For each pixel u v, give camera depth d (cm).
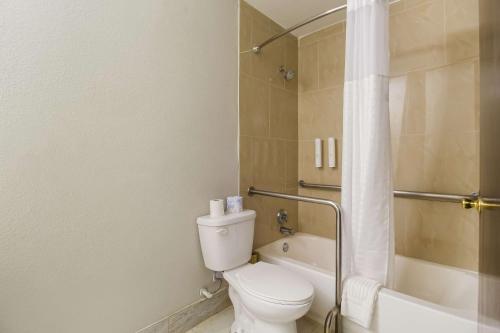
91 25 105
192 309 144
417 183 164
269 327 120
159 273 130
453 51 150
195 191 146
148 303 126
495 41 51
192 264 145
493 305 53
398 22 170
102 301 110
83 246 104
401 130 170
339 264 126
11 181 88
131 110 118
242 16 173
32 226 92
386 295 115
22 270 90
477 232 145
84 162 104
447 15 152
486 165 58
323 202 135
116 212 114
